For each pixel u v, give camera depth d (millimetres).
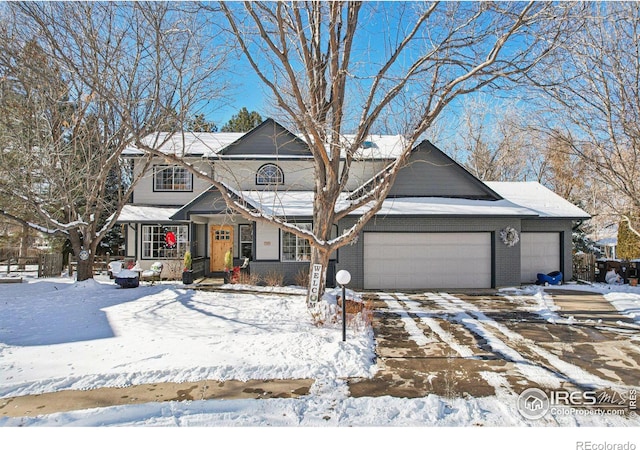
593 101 10625
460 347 6918
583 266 16328
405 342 7215
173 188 16891
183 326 7980
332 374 5594
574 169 19531
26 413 4426
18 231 23016
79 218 13117
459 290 13320
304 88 9227
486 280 13898
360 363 5922
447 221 13680
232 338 7082
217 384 5230
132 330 7691
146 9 8281
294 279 13797
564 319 8984
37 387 5059
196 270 15414
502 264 13766
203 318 8656
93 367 5668
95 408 4531
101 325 8086
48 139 12453
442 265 13805
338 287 13406
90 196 12922
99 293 11695
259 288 12391
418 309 10148
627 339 7398
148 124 8125
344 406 4617
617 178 11586
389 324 8539
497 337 7531
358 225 8734
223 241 16953
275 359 6016
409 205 13891
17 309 9602
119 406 4574
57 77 10344
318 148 8594
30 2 8977
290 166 16344
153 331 7605
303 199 14875
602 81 10227
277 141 16375
